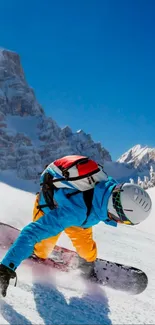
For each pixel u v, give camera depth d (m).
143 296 3.55
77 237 3.56
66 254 3.69
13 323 2.34
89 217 3.18
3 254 3.61
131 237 9.12
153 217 27.08
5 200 8.37
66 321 2.59
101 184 3.19
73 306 2.89
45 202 3.63
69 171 3.24
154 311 3.17
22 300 2.73
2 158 174.62
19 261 2.89
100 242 6.88
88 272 3.55
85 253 3.56
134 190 3.03
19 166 173.75
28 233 2.98
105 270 3.56
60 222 3.08
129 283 3.46
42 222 3.06
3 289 2.74
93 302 3.08
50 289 3.12
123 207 3.00
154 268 5.45
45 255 3.50
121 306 3.13
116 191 3.05
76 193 3.16
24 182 165.00
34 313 2.57
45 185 3.46
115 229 10.06
